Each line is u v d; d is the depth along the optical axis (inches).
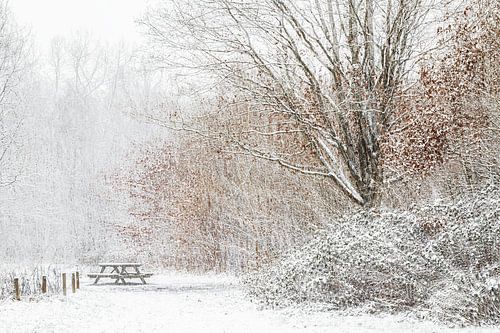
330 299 532.4
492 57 585.3
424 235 507.5
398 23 627.2
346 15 647.1
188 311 560.4
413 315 458.0
